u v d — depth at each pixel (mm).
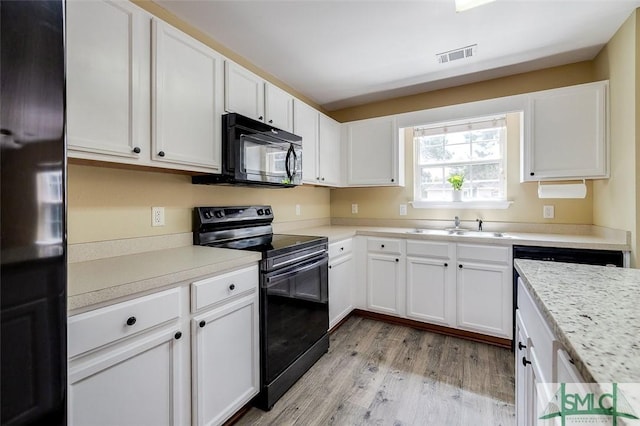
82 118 1194
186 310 1306
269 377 1714
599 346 592
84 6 1203
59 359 720
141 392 1133
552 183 2643
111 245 1575
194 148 1670
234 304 1538
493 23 1966
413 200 3273
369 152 3219
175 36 1566
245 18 1909
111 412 1039
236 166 1834
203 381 1358
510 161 2811
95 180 1519
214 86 1799
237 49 2281
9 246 628
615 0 1742
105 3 1273
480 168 3012
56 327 712
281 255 1832
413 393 1817
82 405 964
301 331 2023
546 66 2568
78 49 1183
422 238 2660
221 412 1449
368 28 2023
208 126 1759
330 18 1916
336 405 1722
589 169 2227
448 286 2561
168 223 1870
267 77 2707
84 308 971
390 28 2020
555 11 1842
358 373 2033
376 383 1922
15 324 639
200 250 1779
